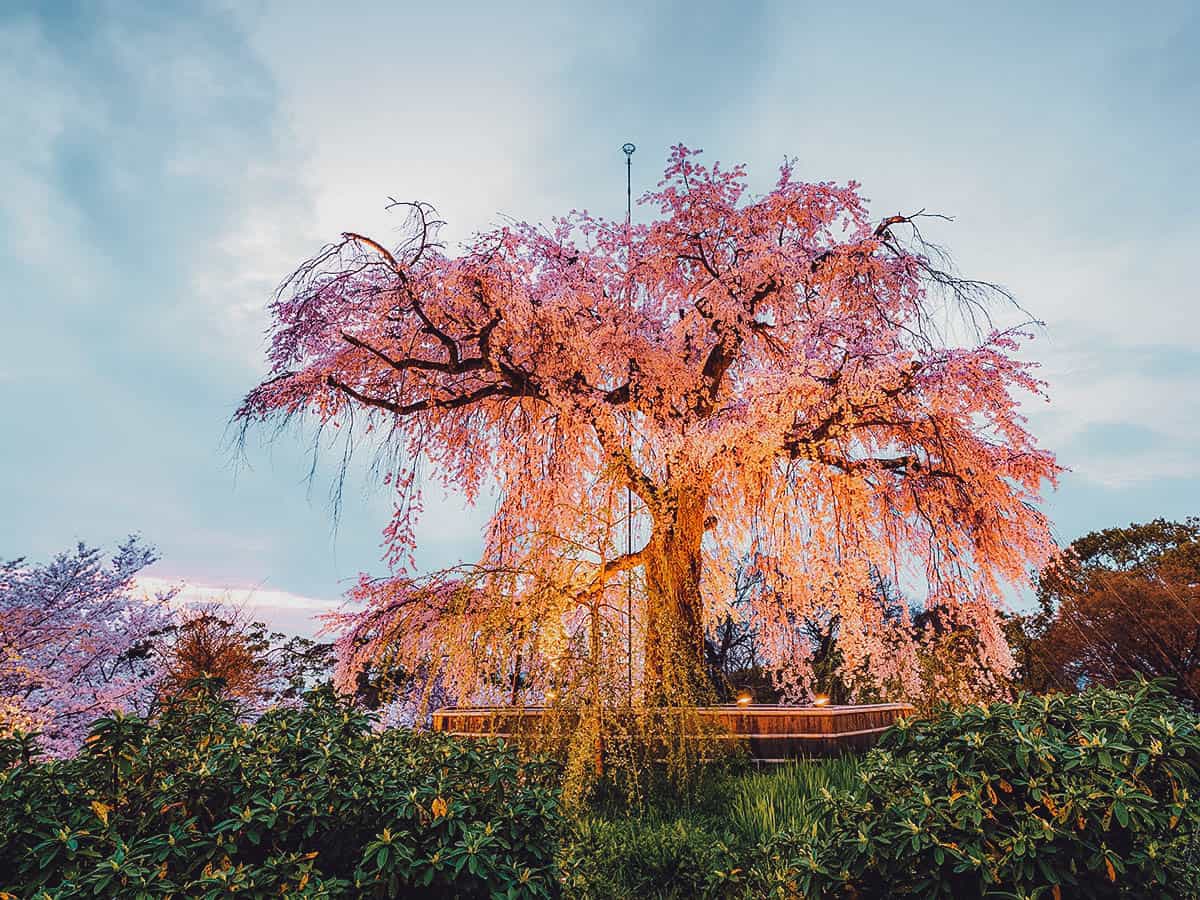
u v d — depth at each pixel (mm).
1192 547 20797
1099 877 3074
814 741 7910
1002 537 10266
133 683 8516
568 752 5852
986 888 2904
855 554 10164
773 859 4195
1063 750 3164
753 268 10234
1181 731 3238
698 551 10219
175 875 2783
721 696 10820
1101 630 17406
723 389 11484
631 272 11219
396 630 8750
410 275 9180
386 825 3131
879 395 9609
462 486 11656
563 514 9109
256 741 3490
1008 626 19000
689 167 10883
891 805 3297
